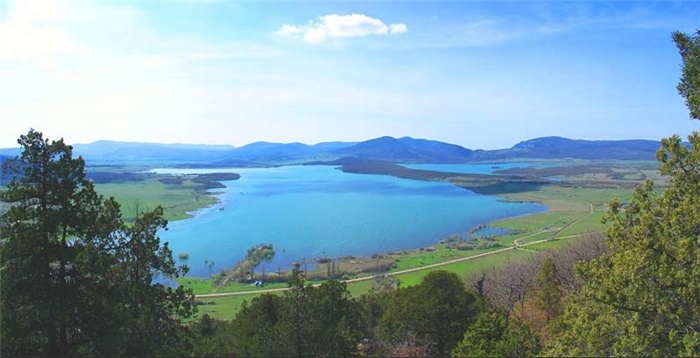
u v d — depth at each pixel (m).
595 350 27.81
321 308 31.39
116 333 26.39
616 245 31.58
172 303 32.53
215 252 166.00
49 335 26.05
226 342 34.47
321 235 197.00
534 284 76.69
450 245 175.25
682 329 25.73
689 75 28.98
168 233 199.75
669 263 27.19
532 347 33.59
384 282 119.00
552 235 182.62
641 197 30.86
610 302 28.16
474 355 33.22
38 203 26.98
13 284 24.84
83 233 28.45
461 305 46.16
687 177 29.12
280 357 29.94
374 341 41.97
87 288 27.84
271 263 153.38
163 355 28.30
